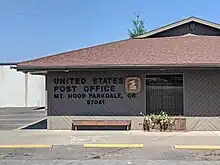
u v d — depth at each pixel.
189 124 15.91
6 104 36.41
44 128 17.66
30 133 15.82
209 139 13.79
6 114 27.97
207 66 14.95
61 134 15.32
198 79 15.92
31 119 23.33
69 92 16.56
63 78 16.59
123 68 15.45
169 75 16.17
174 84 16.14
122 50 17.89
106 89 16.39
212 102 15.84
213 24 23.20
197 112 15.91
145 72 16.19
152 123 15.95
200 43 18.84
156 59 15.84
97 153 11.59
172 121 15.89
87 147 12.70
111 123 16.05
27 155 11.39
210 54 16.36
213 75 15.85
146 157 10.83
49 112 16.62
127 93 16.28
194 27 23.59
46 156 11.16
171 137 14.34
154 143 13.18
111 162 10.09
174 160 10.34
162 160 10.34
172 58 15.90
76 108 16.52
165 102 16.17
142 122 16.12
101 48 18.55
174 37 21.36
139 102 16.22
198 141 13.41
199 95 15.92
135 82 16.19
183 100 15.99
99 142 13.42
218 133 15.19
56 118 16.59
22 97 36.53
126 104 16.28
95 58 16.47
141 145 12.77
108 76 16.39
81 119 16.45
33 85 36.69
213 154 11.29
